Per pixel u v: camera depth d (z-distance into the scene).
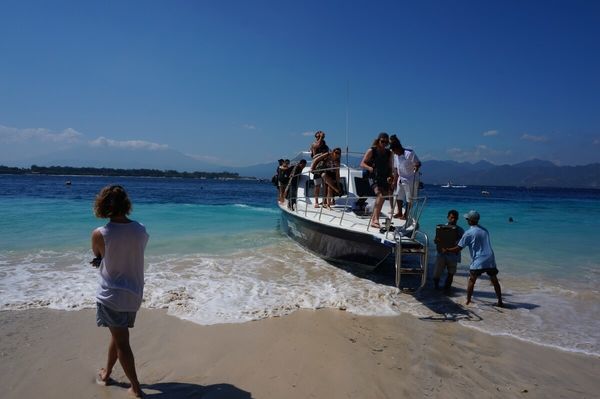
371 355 4.49
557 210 25.03
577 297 6.84
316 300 6.19
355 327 5.27
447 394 3.76
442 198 38.47
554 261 9.52
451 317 5.79
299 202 10.60
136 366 4.08
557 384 4.03
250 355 4.39
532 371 4.28
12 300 5.79
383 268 7.84
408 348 4.71
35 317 5.23
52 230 11.36
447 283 7.06
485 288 7.32
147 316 5.39
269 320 5.38
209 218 15.92
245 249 9.84
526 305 6.39
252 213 18.09
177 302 5.87
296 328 5.15
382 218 7.89
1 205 18.28
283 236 11.72
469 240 6.45
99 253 3.28
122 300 3.22
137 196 28.64
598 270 8.71
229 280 7.12
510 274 8.31
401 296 6.64
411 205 6.66
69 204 18.88
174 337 4.78
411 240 6.41
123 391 3.60
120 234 3.22
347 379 3.96
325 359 4.35
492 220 18.02
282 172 12.20
